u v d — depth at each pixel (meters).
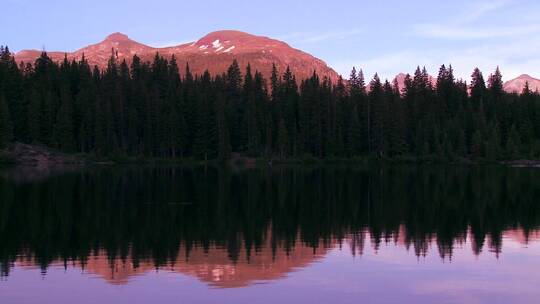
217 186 60.66
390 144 117.38
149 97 119.75
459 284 20.84
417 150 116.38
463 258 25.02
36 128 108.62
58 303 18.84
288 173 85.31
